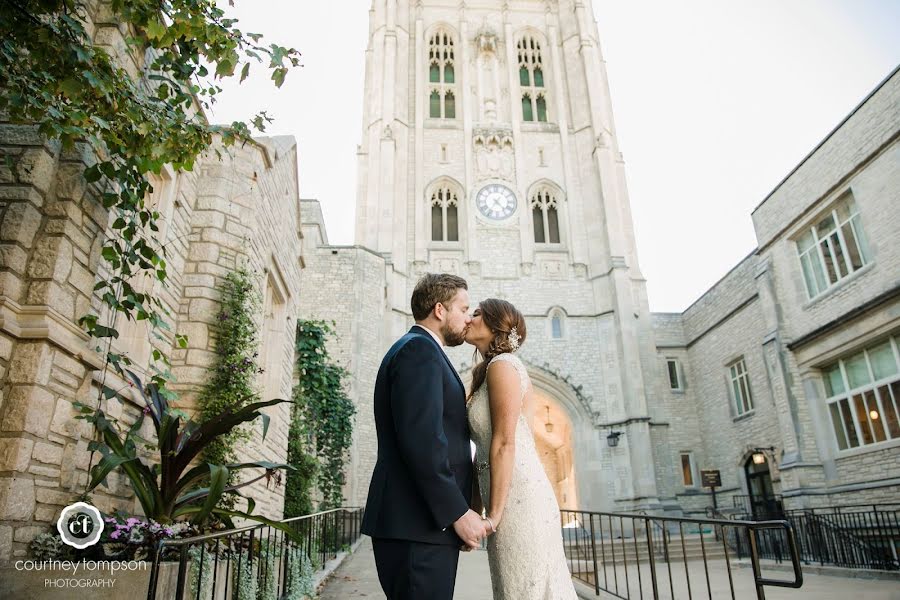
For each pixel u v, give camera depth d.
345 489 17.00
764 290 17.45
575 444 22.31
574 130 27.62
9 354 4.15
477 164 26.38
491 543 2.63
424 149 26.62
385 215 23.83
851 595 7.92
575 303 24.20
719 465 22.45
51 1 3.79
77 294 4.72
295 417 13.22
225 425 4.79
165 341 6.79
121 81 4.12
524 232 25.12
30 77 3.84
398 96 26.94
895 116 12.84
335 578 8.00
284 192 10.48
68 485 4.54
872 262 13.64
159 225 6.53
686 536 16.97
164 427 4.78
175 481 4.74
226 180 7.89
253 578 4.82
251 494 7.88
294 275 11.73
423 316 2.76
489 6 30.52
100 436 5.16
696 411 24.41
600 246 24.72
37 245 4.47
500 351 2.87
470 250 24.53
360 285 19.81
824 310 15.27
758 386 20.00
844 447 14.79
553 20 30.17
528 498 2.57
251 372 7.24
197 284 7.29
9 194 4.43
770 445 19.23
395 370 2.38
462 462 2.41
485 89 28.38
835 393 15.21
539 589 2.44
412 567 2.15
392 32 27.81
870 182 13.69
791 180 16.36
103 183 5.06
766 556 14.00
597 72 28.03
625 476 21.44
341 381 18.41
